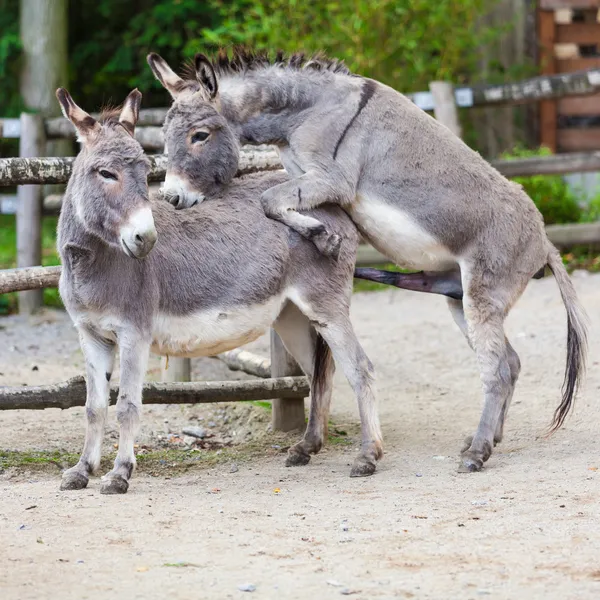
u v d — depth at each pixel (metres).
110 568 11.65
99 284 14.96
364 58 35.69
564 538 12.47
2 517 13.65
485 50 42.16
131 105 15.05
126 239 14.12
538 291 30.66
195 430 19.62
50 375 22.88
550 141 42.09
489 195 17.08
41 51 39.84
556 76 31.53
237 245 16.11
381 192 16.91
